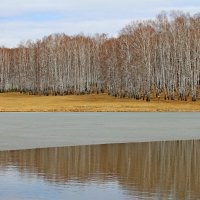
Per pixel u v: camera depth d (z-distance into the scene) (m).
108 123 50.16
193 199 15.00
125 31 105.88
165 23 98.50
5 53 143.12
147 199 14.99
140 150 27.62
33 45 133.12
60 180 17.98
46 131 40.38
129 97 97.00
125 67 98.19
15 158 23.94
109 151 27.06
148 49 91.62
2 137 35.09
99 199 14.98
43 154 25.55
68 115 66.56
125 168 20.95
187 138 34.97
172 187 16.80
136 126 46.12
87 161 23.03
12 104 88.12
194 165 21.97
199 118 58.50
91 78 124.69
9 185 17.02
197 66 89.50
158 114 68.06
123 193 15.80
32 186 16.86
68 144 30.59
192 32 93.25
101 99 95.00
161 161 23.23
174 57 92.31
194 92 86.25
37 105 85.88
